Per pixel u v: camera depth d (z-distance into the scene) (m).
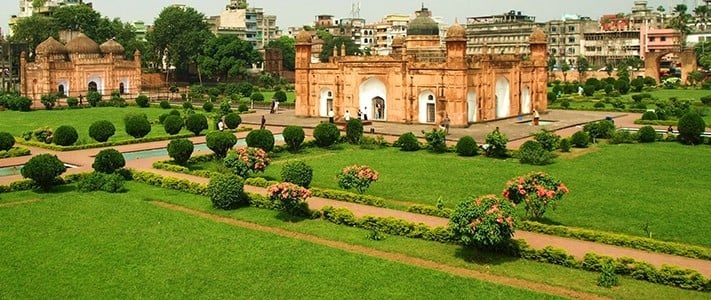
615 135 39.25
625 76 92.31
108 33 106.31
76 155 35.84
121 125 50.16
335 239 19.38
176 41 100.06
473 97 49.31
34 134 40.72
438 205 22.08
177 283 15.55
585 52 129.75
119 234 19.48
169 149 31.78
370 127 47.50
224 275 16.06
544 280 15.85
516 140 40.50
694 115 38.25
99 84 81.31
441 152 36.31
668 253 17.78
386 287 15.27
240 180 23.30
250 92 85.50
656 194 24.62
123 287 15.32
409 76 48.97
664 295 14.88
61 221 20.97
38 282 15.62
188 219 21.27
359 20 170.00
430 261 17.42
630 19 136.38
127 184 27.28
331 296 14.76
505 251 17.72
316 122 51.25
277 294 14.89
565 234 19.41
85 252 17.80
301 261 17.06
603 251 17.98
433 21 54.75
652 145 38.03
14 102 62.38
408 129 46.31
